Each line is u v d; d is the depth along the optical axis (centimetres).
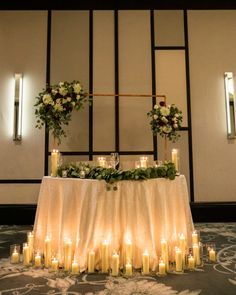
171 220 250
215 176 451
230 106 461
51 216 249
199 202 444
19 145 448
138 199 232
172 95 465
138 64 469
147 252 227
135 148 454
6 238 344
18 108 448
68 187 238
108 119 457
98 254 229
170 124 397
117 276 218
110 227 228
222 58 471
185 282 208
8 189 443
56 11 473
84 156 450
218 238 335
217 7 473
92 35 471
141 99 463
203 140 457
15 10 470
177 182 261
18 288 200
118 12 477
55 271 228
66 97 319
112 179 227
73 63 465
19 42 465
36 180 443
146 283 206
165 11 476
